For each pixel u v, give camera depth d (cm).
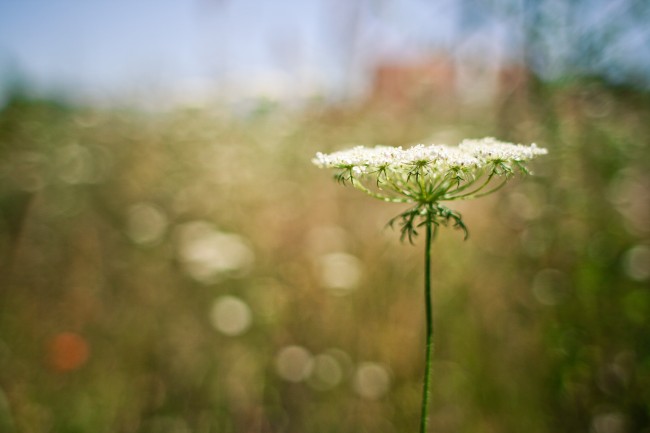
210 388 392
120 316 450
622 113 497
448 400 365
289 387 397
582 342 374
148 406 378
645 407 338
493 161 184
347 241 507
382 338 404
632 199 496
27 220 536
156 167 649
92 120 780
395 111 657
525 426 340
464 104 606
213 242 503
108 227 558
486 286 425
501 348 383
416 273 438
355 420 368
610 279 411
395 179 197
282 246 523
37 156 651
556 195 442
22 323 432
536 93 440
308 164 616
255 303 458
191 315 456
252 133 732
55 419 357
